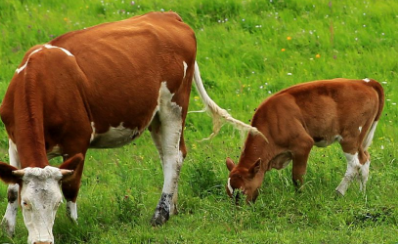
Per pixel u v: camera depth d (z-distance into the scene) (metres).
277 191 16.36
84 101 13.57
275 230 14.30
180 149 16.05
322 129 17.03
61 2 27.75
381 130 20.52
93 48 14.03
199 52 24.77
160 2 27.50
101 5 27.36
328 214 15.16
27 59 13.39
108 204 15.43
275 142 16.53
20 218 14.82
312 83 17.23
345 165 18.03
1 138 19.47
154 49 14.95
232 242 13.77
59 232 13.82
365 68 24.02
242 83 23.19
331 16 27.31
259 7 27.52
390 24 26.59
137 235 13.95
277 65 24.25
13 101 13.16
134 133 14.79
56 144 13.44
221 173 17.11
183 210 15.90
